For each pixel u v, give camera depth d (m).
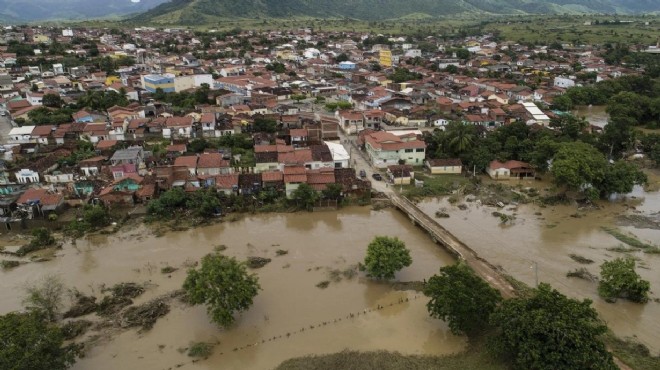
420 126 123.06
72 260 62.72
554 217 74.56
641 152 104.38
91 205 74.44
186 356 44.69
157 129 110.38
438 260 62.00
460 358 43.56
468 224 72.44
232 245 66.50
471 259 58.97
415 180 88.06
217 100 137.00
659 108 128.75
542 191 84.94
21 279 58.25
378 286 56.12
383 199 80.88
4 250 65.31
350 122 119.12
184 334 47.84
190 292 48.66
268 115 120.44
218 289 47.28
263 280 57.34
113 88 146.88
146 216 74.56
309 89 164.12
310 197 76.44
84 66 180.00
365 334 47.62
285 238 68.50
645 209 77.44
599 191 79.81
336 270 59.56
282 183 81.19
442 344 45.91
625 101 134.88
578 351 37.50
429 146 100.38
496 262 60.84
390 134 100.31
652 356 43.22
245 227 72.19
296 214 76.38
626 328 47.69
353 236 68.94
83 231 69.44
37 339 39.50
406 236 68.94
